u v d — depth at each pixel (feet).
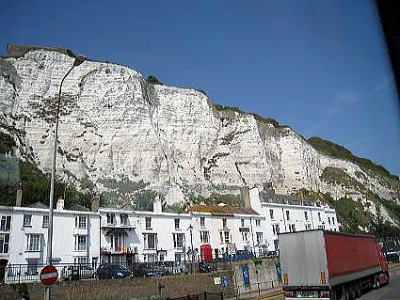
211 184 286.87
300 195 271.28
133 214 172.86
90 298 92.99
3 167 209.87
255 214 215.92
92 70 275.80
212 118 314.14
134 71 287.89
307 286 70.33
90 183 238.48
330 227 260.21
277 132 364.79
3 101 239.09
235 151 315.58
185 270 135.13
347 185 375.86
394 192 448.65
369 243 103.81
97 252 157.99
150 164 261.03
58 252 149.28
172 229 180.86
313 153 389.80
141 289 101.76
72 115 258.37
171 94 305.12
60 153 243.19
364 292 98.02
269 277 135.85
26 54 263.49
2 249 139.74
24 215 147.23
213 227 194.49
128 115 270.05
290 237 73.61
